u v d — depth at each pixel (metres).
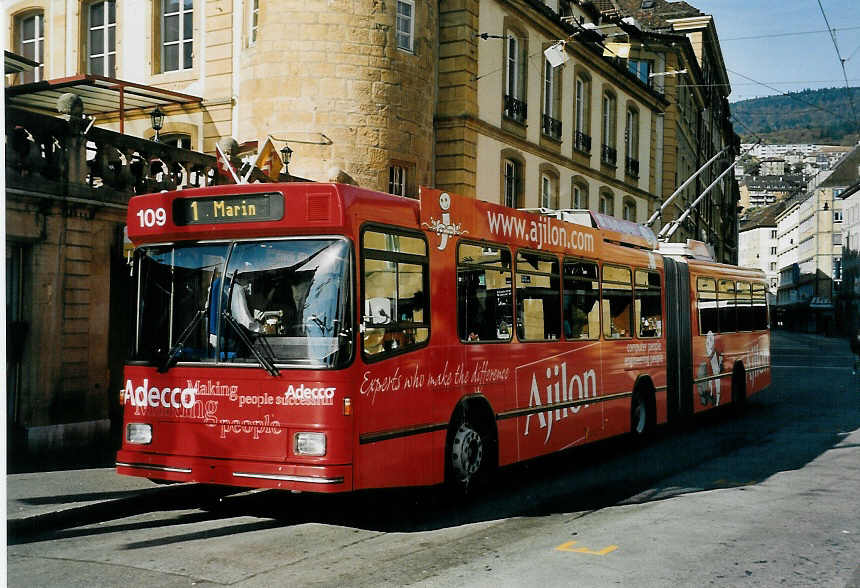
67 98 11.79
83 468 10.34
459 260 9.32
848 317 98.00
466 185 22.23
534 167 26.33
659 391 14.97
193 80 20.97
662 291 15.40
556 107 27.97
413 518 8.70
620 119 34.28
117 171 12.64
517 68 25.38
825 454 13.13
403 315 8.37
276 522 8.51
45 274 11.59
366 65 19.22
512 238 10.43
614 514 8.84
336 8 19.05
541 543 7.55
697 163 52.06
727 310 19.08
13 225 11.12
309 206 7.76
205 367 8.00
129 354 8.45
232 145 15.05
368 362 7.80
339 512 8.98
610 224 13.88
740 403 19.50
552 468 12.12
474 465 9.46
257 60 19.42
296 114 18.98
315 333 7.67
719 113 65.94
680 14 52.56
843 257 103.25
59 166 11.67
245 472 7.74
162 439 8.17
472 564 6.84
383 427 7.97
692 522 8.42
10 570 6.71
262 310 7.89
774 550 7.33
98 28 22.70
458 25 22.09
